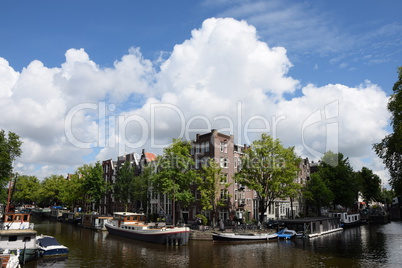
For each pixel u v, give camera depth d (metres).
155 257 30.73
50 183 93.75
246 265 27.58
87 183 66.56
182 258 30.28
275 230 47.44
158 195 59.88
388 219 80.56
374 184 89.56
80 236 46.00
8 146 40.72
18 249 28.05
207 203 44.66
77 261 29.05
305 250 34.62
